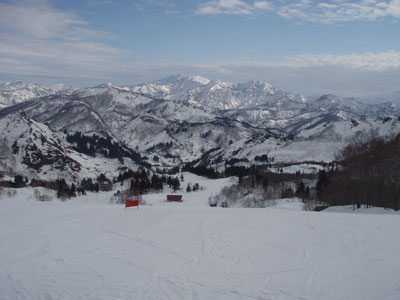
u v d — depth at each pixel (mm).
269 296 16812
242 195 112312
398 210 58969
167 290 17500
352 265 21125
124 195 116625
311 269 20531
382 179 75125
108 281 18656
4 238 27672
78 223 34156
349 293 17094
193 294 17016
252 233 29469
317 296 16797
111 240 27234
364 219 35500
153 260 22250
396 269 20312
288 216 38125
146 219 36500
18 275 19500
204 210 45031
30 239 27297
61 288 17719
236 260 22297
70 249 24578
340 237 27547
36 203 62062
